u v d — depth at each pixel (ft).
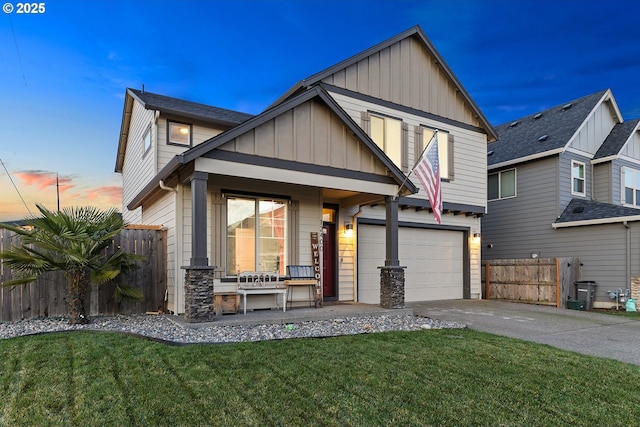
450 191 39.81
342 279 33.50
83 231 20.68
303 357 15.14
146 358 14.39
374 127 35.94
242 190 26.99
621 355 17.74
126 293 22.52
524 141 48.96
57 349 15.35
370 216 35.35
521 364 15.12
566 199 43.62
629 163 47.47
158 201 29.53
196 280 21.17
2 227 21.03
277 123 24.02
